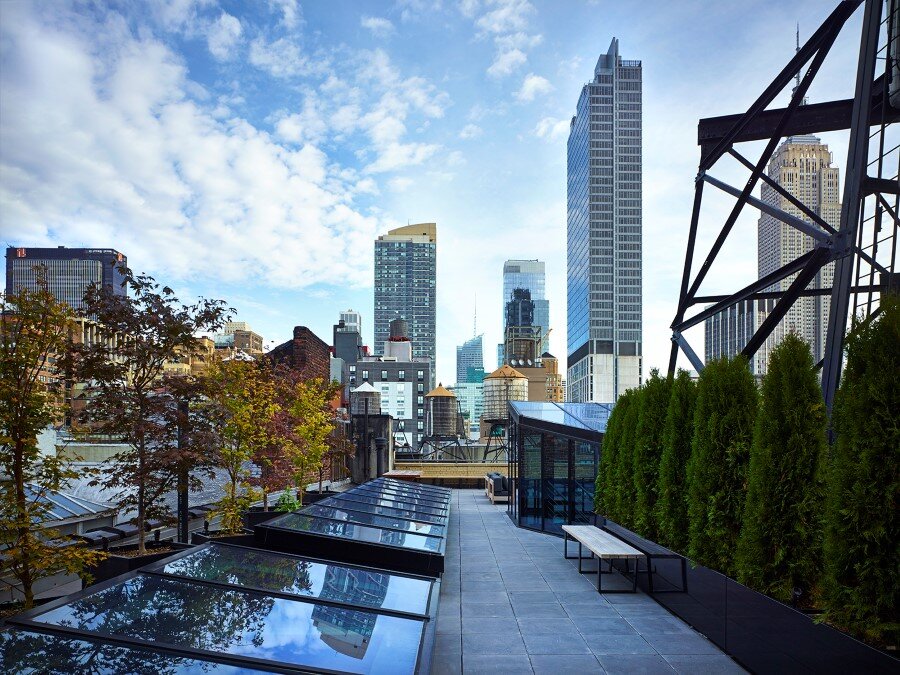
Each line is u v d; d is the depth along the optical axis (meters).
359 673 3.60
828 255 10.00
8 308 7.09
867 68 8.07
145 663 3.25
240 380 12.44
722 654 7.02
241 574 5.49
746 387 7.90
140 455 9.09
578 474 15.23
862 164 8.06
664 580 9.05
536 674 6.42
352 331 97.00
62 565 7.05
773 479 6.62
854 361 5.55
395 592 5.66
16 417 6.78
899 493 5.07
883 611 5.07
